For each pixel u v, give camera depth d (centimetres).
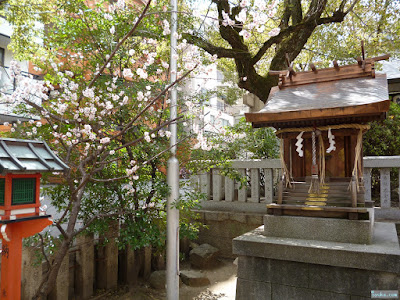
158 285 525
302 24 790
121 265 543
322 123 391
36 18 641
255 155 823
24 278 392
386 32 926
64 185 482
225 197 720
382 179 595
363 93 381
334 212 380
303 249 350
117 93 486
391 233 420
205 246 666
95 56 500
